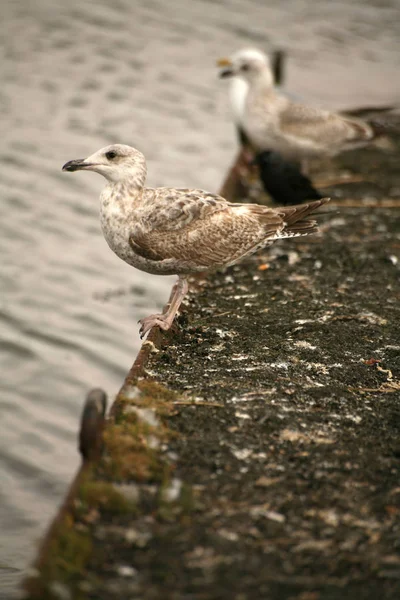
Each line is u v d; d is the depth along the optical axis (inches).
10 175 741.9
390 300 459.2
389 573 259.1
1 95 892.6
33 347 539.2
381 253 523.2
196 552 266.2
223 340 410.0
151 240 402.0
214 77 987.3
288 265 506.9
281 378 373.1
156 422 330.6
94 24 1097.4
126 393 348.8
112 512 281.4
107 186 410.3
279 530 277.0
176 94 936.9
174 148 821.2
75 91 918.4
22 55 992.9
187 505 284.8
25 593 245.9
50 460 443.8
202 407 345.4
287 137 654.5
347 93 976.9
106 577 254.8
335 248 530.6
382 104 946.7
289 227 443.8
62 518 271.0
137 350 542.9
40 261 631.2
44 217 686.5
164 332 413.4
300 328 422.9
